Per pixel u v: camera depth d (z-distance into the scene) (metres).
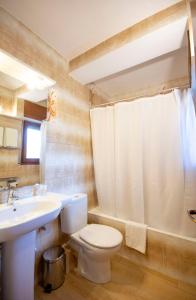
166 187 1.72
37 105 1.58
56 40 1.59
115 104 2.07
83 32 1.50
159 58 1.80
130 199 1.92
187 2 1.13
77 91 2.06
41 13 1.31
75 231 1.65
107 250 1.36
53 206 1.23
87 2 1.22
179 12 1.21
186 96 1.66
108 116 2.14
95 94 2.45
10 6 1.26
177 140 1.65
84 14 1.32
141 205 1.82
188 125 1.64
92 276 1.49
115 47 1.51
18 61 1.32
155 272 1.61
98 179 2.16
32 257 1.16
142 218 1.81
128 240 1.76
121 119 2.00
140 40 1.38
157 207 1.75
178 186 1.63
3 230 0.82
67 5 1.25
